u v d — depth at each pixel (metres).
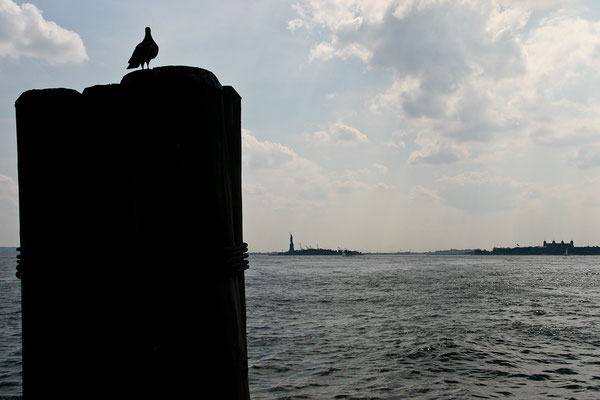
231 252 2.92
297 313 27.59
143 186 2.80
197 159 2.79
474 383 13.97
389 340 19.64
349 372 14.97
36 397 3.04
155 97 2.77
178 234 2.75
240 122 3.57
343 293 40.78
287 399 12.57
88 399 3.02
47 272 3.08
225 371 2.81
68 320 3.05
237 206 3.42
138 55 3.57
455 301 34.16
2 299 34.22
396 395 12.91
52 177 3.12
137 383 3.03
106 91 3.15
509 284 52.03
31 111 3.15
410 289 45.06
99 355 3.05
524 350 17.97
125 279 3.09
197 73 2.85
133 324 3.06
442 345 18.69
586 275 72.88
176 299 2.73
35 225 3.12
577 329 22.41
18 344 17.89
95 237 3.11
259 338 19.98
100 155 3.14
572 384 13.88
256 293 41.00
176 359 2.72
